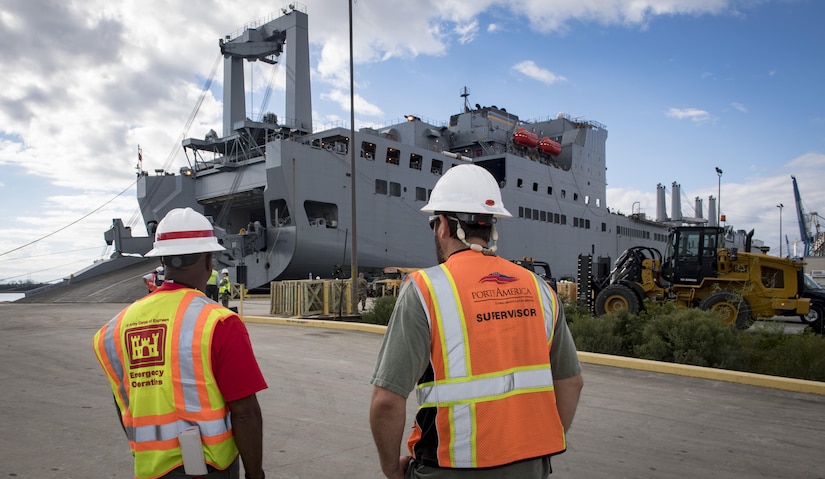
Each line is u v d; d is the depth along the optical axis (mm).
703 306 14352
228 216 38406
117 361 2146
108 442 4859
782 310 15016
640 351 9961
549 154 47812
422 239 36719
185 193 35312
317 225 30547
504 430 1717
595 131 54156
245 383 2080
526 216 42969
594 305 16484
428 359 1798
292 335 13141
